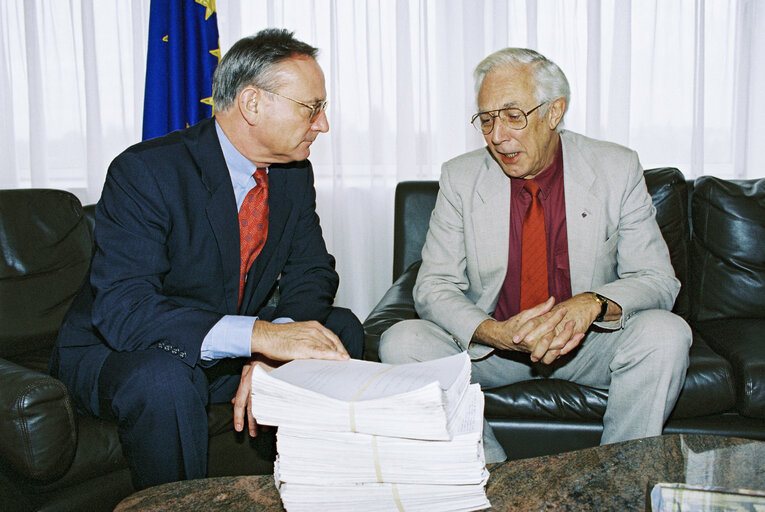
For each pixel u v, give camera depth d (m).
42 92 2.91
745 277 2.04
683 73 2.87
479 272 1.71
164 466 1.26
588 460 0.98
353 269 3.04
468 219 1.71
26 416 1.27
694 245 2.12
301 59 1.39
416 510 0.81
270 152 1.46
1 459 1.35
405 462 0.81
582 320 1.44
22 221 1.92
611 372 1.53
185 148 1.45
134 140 2.97
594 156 1.70
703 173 2.88
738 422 1.65
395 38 2.88
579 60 2.87
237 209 1.48
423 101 2.88
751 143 2.89
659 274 1.62
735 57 2.85
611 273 1.70
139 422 1.25
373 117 2.89
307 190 1.72
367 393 0.84
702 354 1.69
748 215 2.07
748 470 0.94
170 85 2.51
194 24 2.54
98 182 2.93
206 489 0.94
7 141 2.92
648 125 2.90
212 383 1.55
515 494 0.89
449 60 2.90
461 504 0.81
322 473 0.83
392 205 3.00
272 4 2.88
